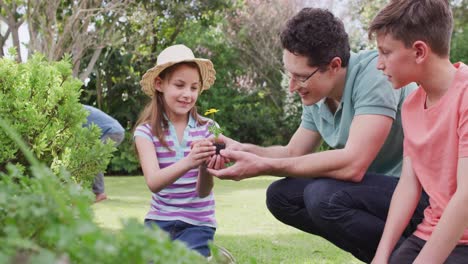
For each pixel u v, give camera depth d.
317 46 2.19
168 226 2.57
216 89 14.07
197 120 2.80
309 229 2.60
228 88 14.55
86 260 0.62
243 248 3.75
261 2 15.48
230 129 14.12
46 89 2.63
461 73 1.89
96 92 13.24
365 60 2.34
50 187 0.68
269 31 15.37
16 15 11.88
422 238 1.96
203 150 2.29
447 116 1.88
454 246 1.69
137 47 12.48
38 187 0.83
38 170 0.68
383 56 1.92
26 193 0.86
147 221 2.64
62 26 12.07
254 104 14.70
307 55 2.20
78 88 2.76
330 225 2.30
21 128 2.50
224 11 14.58
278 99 15.34
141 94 13.05
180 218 2.58
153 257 0.66
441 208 1.92
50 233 0.65
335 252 3.64
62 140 2.66
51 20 10.51
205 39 14.22
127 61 12.91
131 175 12.96
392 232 1.98
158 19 13.26
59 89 2.65
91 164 2.66
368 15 15.10
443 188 1.91
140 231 0.64
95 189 4.72
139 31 12.77
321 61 2.22
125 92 13.26
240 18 15.48
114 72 13.16
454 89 1.88
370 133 2.19
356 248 2.38
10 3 11.87
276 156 2.66
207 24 13.80
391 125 2.28
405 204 2.02
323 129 2.57
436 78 1.91
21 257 0.59
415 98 2.08
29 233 0.79
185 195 2.61
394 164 2.52
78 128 2.70
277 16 15.40
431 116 1.96
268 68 15.36
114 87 13.05
